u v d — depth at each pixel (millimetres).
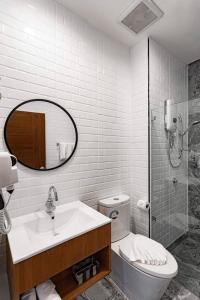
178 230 1979
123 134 1896
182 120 1879
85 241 1040
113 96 1793
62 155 1406
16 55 1181
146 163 1817
